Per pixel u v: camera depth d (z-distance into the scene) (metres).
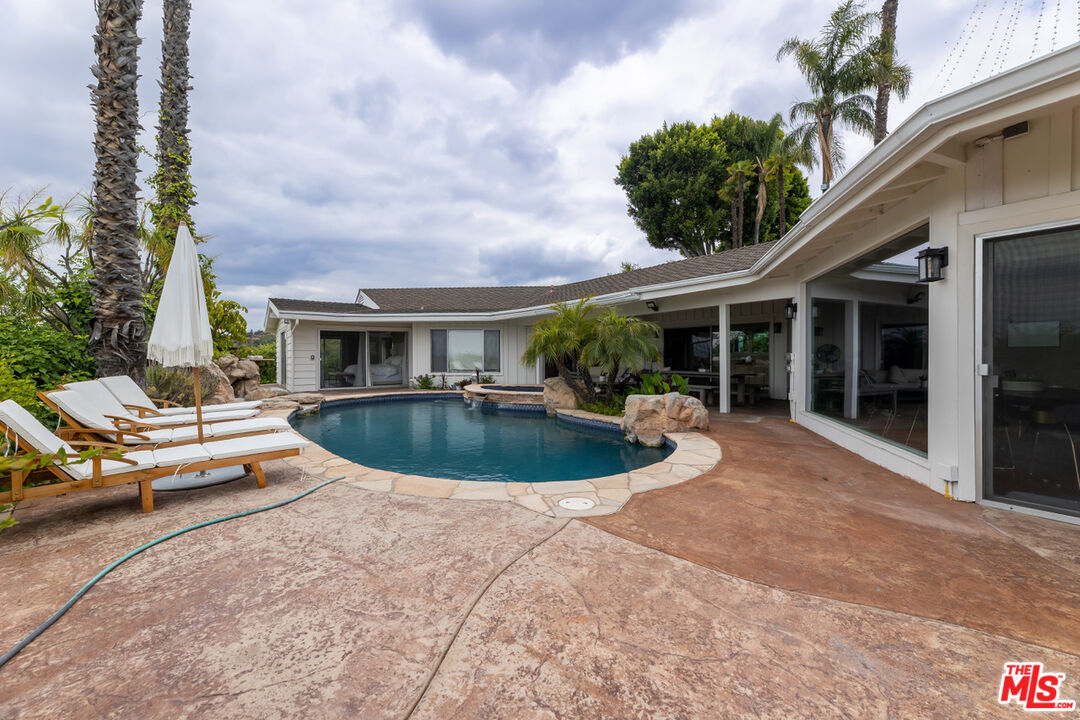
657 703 1.80
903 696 1.83
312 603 2.50
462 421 11.26
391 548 3.21
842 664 2.03
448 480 5.00
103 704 1.78
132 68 6.80
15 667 1.99
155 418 6.03
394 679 1.92
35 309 6.70
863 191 4.84
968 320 4.16
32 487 3.44
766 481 4.91
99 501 4.25
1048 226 3.66
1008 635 2.24
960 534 3.46
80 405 4.48
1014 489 3.96
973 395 4.14
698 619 2.36
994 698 1.82
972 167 4.09
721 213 27.91
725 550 3.19
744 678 1.94
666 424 8.04
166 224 10.35
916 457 4.89
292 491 4.55
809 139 21.61
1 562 3.00
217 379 10.50
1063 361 3.68
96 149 6.63
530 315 14.99
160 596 2.58
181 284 4.38
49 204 3.96
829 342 7.52
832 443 6.95
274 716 1.72
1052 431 3.75
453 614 2.40
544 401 12.10
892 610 2.45
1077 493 3.65
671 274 12.79
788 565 2.96
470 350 17.50
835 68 19.36
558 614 2.40
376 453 7.83
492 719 1.71
